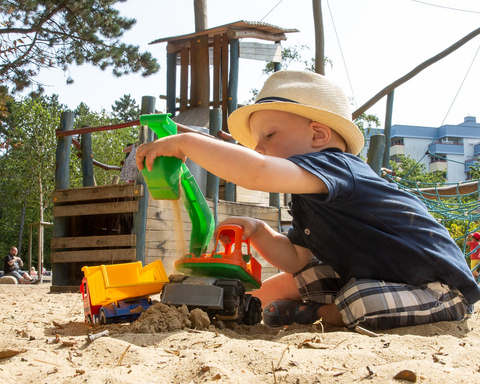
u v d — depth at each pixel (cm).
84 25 1540
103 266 207
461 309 210
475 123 5497
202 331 174
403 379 114
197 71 940
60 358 142
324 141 210
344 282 223
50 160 2745
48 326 213
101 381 117
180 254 227
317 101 211
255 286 228
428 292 201
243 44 931
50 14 1477
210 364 129
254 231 230
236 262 201
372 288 196
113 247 499
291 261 239
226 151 173
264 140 212
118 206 464
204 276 209
